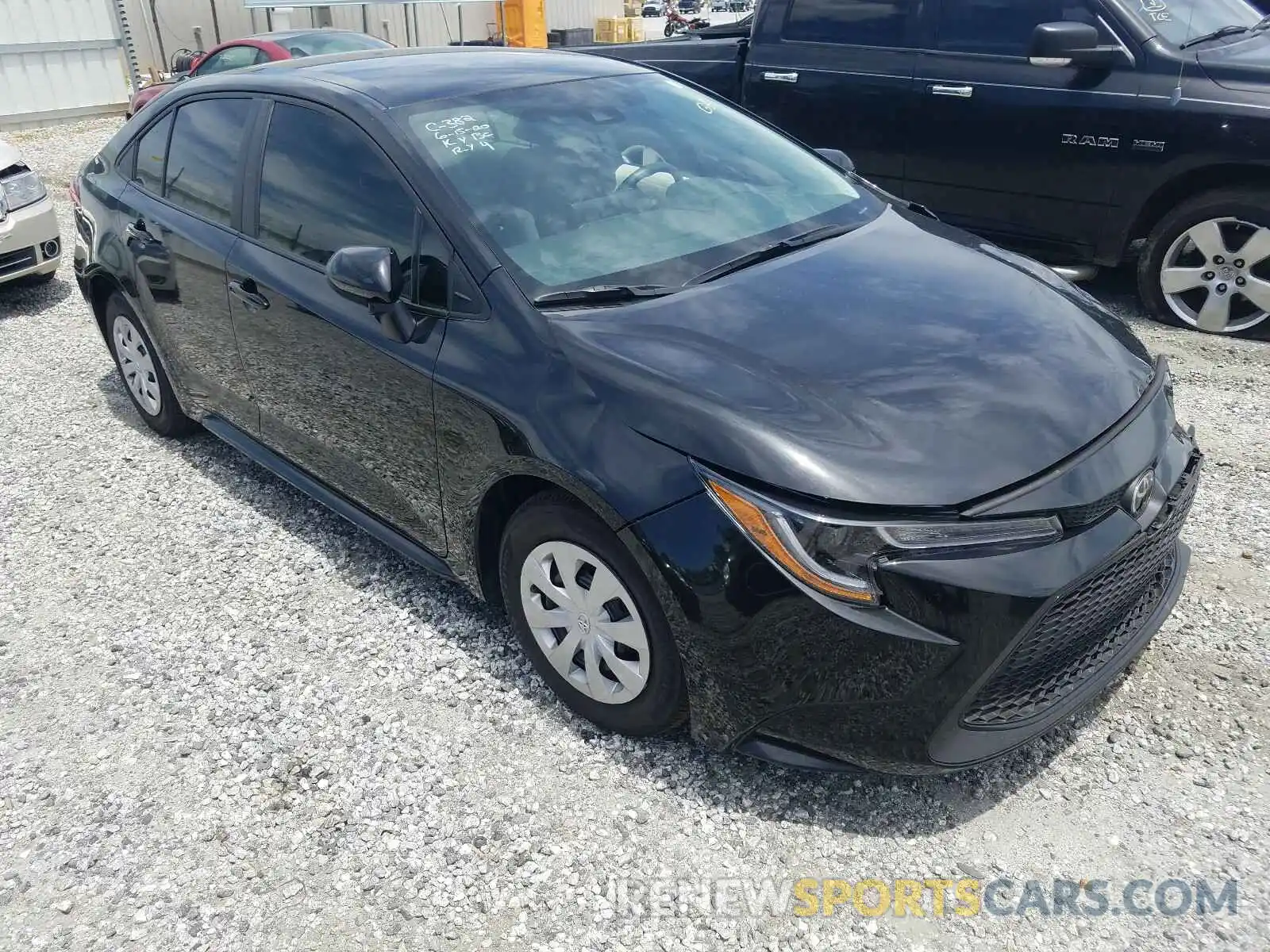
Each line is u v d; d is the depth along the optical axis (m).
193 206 4.13
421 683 3.14
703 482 2.37
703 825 2.56
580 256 3.02
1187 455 2.78
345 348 3.29
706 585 2.35
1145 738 2.76
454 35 22.83
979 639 2.23
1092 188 5.61
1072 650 2.48
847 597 2.23
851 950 2.22
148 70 18.28
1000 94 5.77
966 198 6.13
